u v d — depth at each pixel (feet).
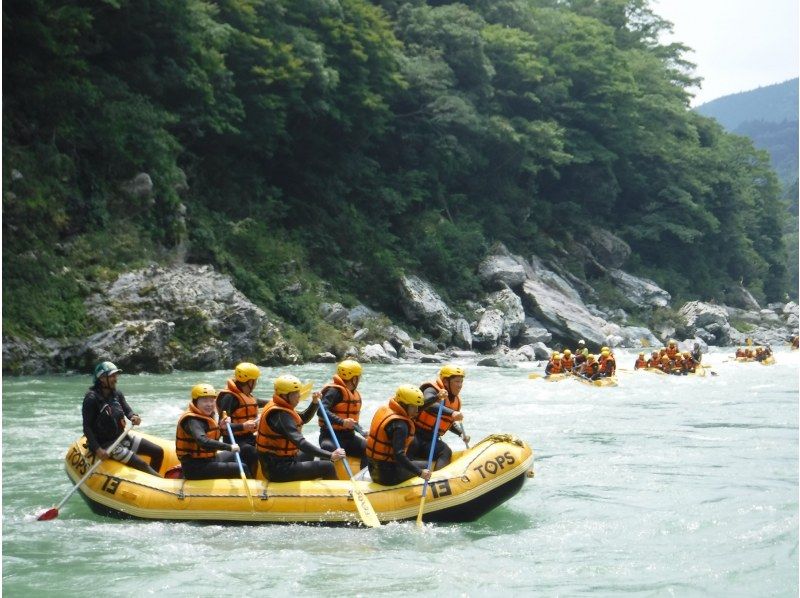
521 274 151.74
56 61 92.73
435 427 31.42
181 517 29.63
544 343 142.61
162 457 32.83
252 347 94.22
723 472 39.96
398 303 133.18
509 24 186.09
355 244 136.15
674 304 195.31
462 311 140.77
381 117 140.46
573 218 187.83
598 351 144.87
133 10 100.48
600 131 194.08
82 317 81.10
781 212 275.80
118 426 31.60
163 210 100.12
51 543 27.91
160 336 81.56
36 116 91.30
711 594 24.44
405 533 29.30
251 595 23.73
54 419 51.70
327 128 140.36
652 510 33.22
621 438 48.78
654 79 218.38
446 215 161.79
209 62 109.29
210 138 121.19
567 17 195.42
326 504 29.58
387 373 92.53
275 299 112.47
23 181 84.43
